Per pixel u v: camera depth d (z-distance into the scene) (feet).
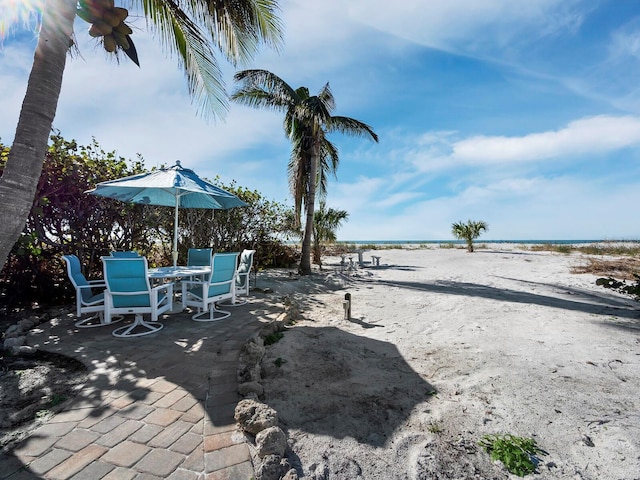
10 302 16.99
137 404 7.68
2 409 7.57
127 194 18.29
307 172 38.50
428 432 7.01
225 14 15.24
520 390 8.89
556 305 19.58
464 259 54.39
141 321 13.56
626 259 45.96
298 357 11.18
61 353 10.93
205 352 11.12
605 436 6.79
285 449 6.34
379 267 43.91
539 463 6.05
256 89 34.63
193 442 6.31
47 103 7.91
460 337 13.71
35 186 7.73
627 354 11.50
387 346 12.59
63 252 18.58
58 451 5.96
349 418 7.53
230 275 16.83
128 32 10.23
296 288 26.12
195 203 22.25
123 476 5.35
